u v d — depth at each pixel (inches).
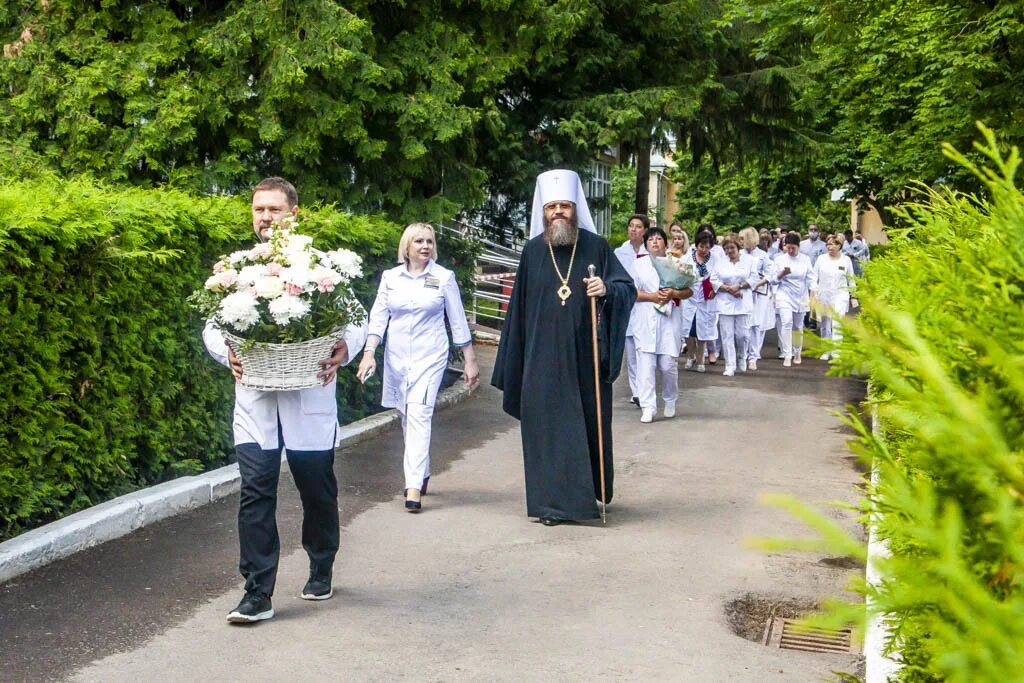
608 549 274.4
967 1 452.1
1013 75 446.0
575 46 840.9
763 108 994.1
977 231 106.8
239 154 621.9
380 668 192.9
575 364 304.3
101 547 260.8
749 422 491.2
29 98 590.2
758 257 717.9
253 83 611.2
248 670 190.7
